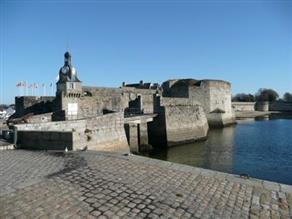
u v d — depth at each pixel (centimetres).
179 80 5588
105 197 725
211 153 2898
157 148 3300
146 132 3183
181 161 2541
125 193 754
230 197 780
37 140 1395
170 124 3469
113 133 2061
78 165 992
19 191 738
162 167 988
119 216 636
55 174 887
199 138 3850
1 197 698
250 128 5222
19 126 1481
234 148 3167
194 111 3897
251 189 846
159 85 5928
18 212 627
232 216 676
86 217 623
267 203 762
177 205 705
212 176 930
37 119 2534
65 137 1354
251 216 686
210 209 700
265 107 10112
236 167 2289
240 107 9400
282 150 3002
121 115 2144
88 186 790
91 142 1862
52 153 1230
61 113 2883
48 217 614
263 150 3017
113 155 1157
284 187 875
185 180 878
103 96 3722
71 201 695
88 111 3519
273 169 2216
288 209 738
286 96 13488
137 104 4059
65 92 3369
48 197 709
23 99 3572
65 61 3716
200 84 5150
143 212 660
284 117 8338
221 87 5494
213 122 5203
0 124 2472
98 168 953
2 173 898
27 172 910
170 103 3656
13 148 1385
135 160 1066
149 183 834
